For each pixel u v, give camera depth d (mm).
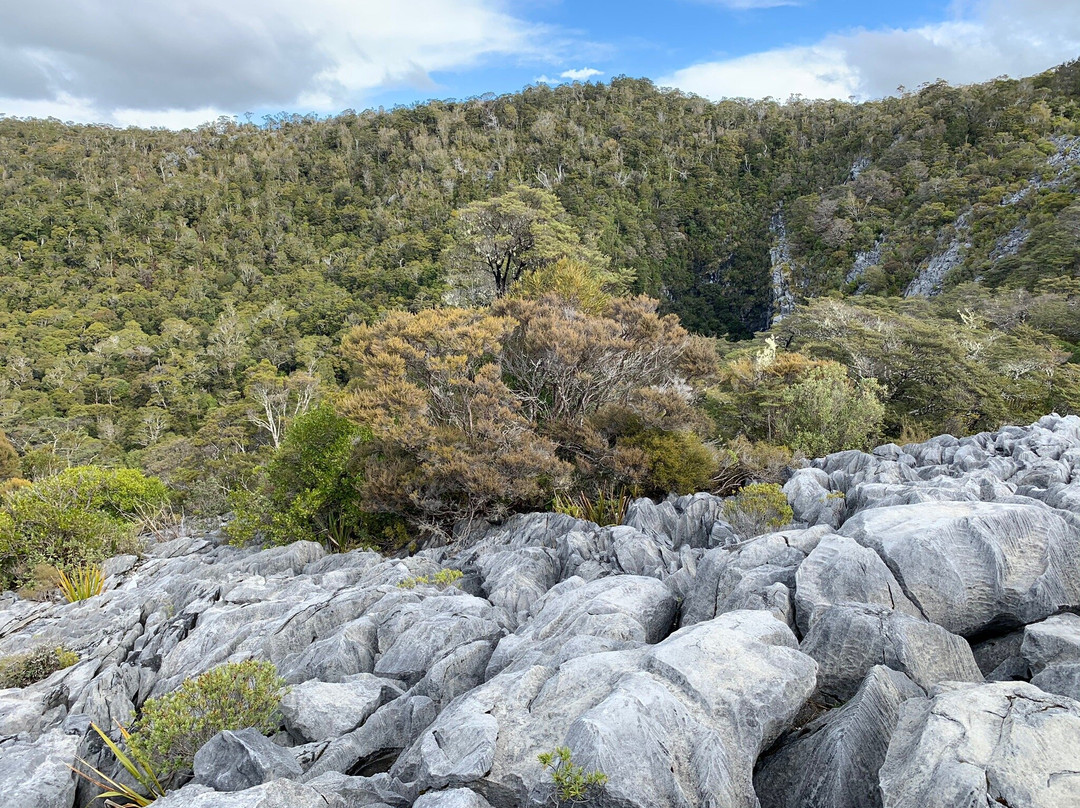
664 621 7254
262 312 81438
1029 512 6270
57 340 73938
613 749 4016
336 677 7570
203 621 10297
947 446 14047
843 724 4309
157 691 8883
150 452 46438
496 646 7219
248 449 43594
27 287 86812
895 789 3510
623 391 16203
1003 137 81562
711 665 4832
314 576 11984
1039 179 70000
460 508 13664
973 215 69812
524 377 16031
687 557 8992
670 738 4203
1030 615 5645
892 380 27812
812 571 6312
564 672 5133
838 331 34594
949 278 64188
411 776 4805
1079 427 14383
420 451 13367
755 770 4637
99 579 15039
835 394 18812
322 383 64250
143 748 5895
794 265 87625
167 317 80438
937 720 3756
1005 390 28125
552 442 14070
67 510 17328
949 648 5129
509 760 4398
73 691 8781
